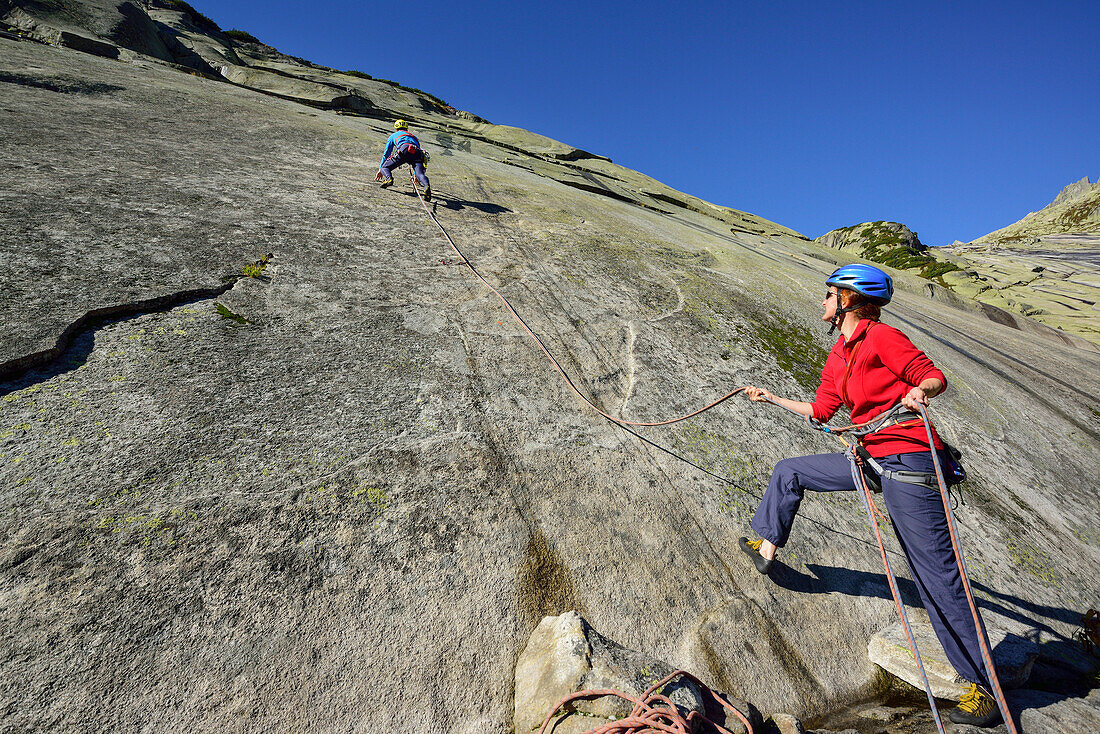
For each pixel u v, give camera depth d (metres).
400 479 2.63
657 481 3.20
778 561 2.93
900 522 2.34
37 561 1.87
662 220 10.78
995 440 5.12
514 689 2.05
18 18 10.48
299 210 5.17
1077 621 3.29
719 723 1.98
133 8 13.23
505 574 2.38
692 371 4.43
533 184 9.76
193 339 3.07
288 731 1.72
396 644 2.02
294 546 2.19
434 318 3.99
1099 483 5.25
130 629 1.79
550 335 4.26
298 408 2.85
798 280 7.94
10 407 2.36
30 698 1.58
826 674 2.52
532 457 3.04
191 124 7.08
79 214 3.90
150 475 2.27
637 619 2.41
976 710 2.27
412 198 6.55
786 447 3.96
